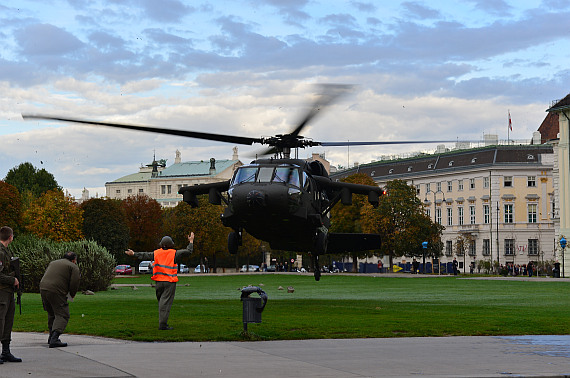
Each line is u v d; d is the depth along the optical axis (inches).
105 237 4099.4
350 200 1051.3
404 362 521.3
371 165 5841.5
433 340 661.9
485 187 4886.8
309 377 454.3
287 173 977.5
